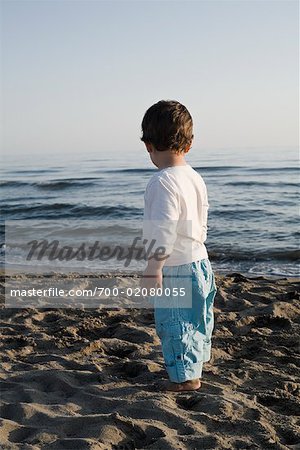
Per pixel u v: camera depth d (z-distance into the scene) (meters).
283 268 9.84
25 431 3.20
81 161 47.38
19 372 4.10
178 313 3.65
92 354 4.57
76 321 5.47
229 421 3.31
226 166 32.97
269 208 17.11
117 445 3.06
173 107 3.61
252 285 6.93
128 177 29.11
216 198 19.83
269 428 3.26
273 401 3.69
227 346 4.72
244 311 5.75
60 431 3.18
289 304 5.88
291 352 4.62
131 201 20.45
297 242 11.98
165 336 3.70
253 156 43.91
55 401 3.62
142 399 3.62
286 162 35.50
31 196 22.97
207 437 3.12
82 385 3.88
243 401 3.60
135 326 5.34
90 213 18.20
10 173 35.72
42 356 4.43
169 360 3.73
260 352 4.59
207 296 3.76
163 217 3.46
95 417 3.29
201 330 3.73
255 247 11.55
